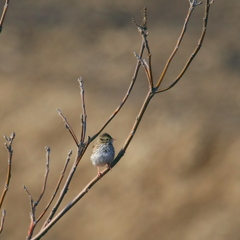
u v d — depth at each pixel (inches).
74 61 2447.1
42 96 2276.1
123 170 1983.3
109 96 2230.6
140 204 1913.1
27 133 2154.3
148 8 2701.8
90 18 2669.8
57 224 1907.0
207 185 1923.0
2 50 2503.7
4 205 1977.1
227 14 2657.5
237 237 1801.2
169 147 2015.3
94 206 1930.4
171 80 2287.2
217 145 2007.9
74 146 2082.9
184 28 514.9
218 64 2372.0
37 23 2647.6
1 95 2290.8
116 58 2445.9
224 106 2178.9
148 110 2151.8
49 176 2023.9
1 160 2091.5
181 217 1876.2
